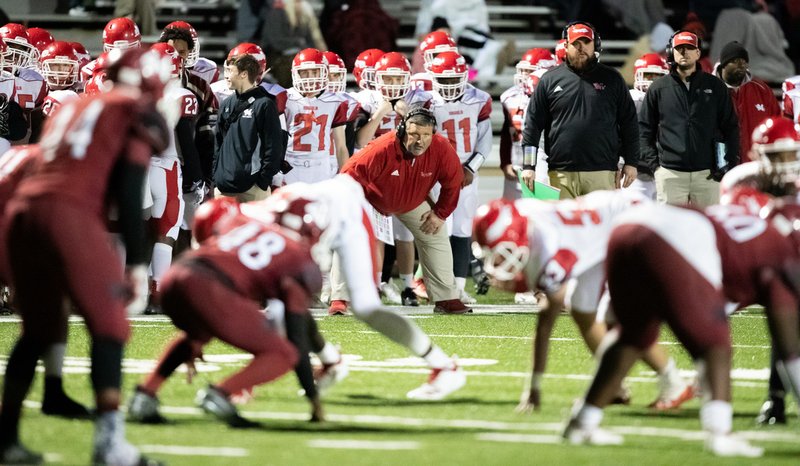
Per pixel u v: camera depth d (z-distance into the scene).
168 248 34.97
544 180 36.25
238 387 17.86
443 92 37.72
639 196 18.41
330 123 38.38
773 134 17.98
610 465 15.61
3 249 18.03
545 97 34.75
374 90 40.03
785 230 16.91
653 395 21.67
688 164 36.09
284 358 18.05
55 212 15.18
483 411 19.97
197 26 59.81
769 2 60.38
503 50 57.75
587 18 60.19
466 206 38.31
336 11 52.84
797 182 18.11
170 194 34.50
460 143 38.00
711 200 36.41
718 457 16.14
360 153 27.59
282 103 36.75
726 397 16.23
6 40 36.38
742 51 39.69
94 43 58.75
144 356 26.27
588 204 18.27
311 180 38.19
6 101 36.19
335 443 17.14
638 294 16.23
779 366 18.84
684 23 57.78
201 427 18.42
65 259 15.19
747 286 16.86
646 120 36.72
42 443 17.23
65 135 15.51
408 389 22.27
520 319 34.19
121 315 15.47
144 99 15.70
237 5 59.66
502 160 39.88
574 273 17.97
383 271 40.19
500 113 56.88
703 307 15.96
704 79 36.06
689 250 15.97
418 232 35.09
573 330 31.59
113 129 15.45
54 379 19.25
